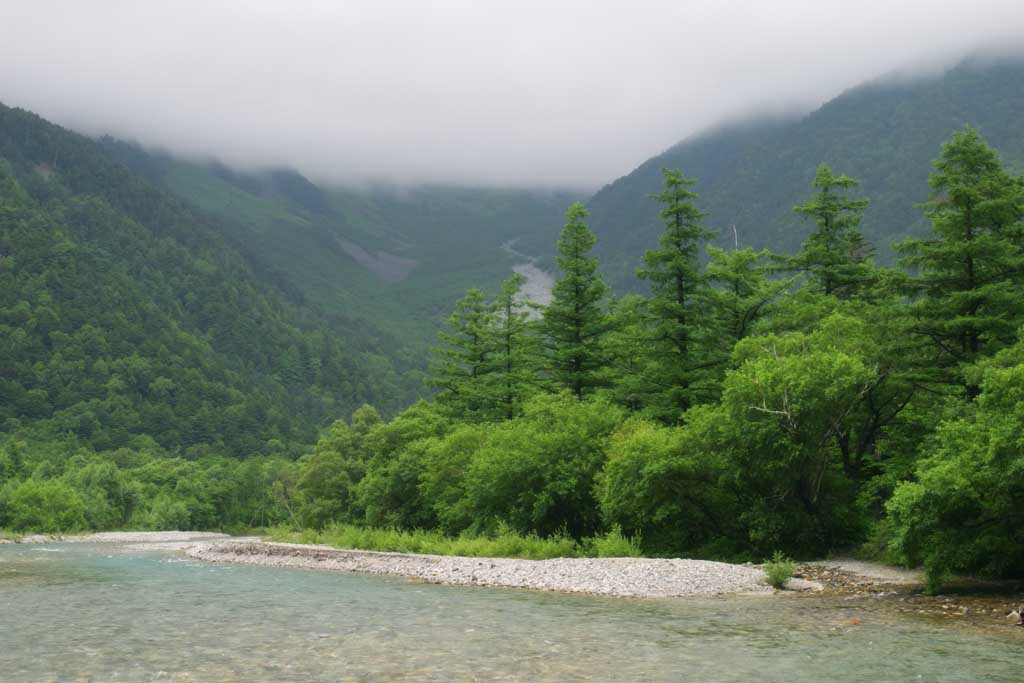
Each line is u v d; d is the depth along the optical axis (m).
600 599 27.88
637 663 16.89
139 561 51.19
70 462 151.25
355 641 19.95
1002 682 14.98
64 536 97.19
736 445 37.53
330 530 73.31
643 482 38.12
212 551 57.00
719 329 53.25
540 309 63.78
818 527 37.41
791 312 50.91
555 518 46.69
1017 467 23.36
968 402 33.12
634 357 62.81
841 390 35.09
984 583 28.34
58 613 25.56
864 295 54.44
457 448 56.62
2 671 16.61
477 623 22.72
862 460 41.31
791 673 15.80
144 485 147.50
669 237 55.06
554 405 50.28
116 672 16.45
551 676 15.77
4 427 191.25
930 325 37.78
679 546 41.78
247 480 151.75
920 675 15.55
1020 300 36.31
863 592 27.45
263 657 17.95
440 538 52.97
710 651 18.06
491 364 71.88
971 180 39.19
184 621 23.70
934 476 25.09
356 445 93.25
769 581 29.53
